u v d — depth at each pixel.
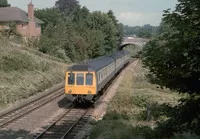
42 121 20.34
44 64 41.38
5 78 30.50
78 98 25.45
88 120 20.53
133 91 31.20
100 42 69.25
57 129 18.48
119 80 42.69
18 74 33.31
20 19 63.88
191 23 8.95
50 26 62.94
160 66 9.31
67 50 60.72
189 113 9.45
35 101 27.22
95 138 16.20
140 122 19.38
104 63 31.92
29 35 66.62
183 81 9.33
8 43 44.06
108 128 17.12
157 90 33.31
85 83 25.41
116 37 88.25
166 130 11.05
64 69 46.47
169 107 9.93
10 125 19.00
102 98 29.03
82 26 71.06
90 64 26.69
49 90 33.97
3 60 34.56
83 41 63.38
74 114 22.70
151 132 14.65
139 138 14.79
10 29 56.09
